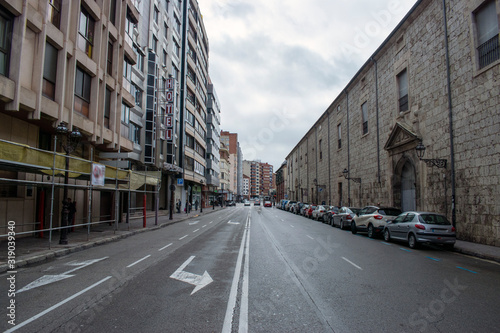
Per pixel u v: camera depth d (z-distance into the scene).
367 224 16.14
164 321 4.63
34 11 11.27
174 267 8.40
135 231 17.16
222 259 9.56
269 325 4.50
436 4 16.70
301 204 41.47
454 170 14.95
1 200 12.45
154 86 28.09
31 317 4.80
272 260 9.42
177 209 38.91
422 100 17.98
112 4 17.89
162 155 31.55
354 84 30.02
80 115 14.33
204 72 56.19
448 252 11.64
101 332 4.24
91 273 7.77
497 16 12.62
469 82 14.05
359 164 28.52
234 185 120.44
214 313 4.97
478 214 13.30
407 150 19.67
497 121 12.41
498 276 7.76
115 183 16.81
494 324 4.61
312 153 48.84
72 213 16.27
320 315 4.92
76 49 13.74
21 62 10.76
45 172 11.52
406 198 20.56
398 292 6.21
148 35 27.94
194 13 45.66
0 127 11.91
